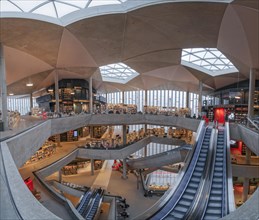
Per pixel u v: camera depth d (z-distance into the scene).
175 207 11.23
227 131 19.97
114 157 28.39
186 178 13.45
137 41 23.39
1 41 19.55
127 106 39.34
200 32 20.08
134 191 28.33
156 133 42.12
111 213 22.34
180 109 36.62
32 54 24.64
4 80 18.44
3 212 2.58
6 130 13.55
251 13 14.43
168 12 17.11
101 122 31.92
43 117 24.31
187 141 35.69
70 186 26.52
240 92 32.69
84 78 39.06
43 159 24.81
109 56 27.98
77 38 22.39
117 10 17.75
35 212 2.56
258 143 14.69
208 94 45.91
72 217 12.28
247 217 2.52
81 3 18.16
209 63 32.47
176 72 36.44
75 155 27.94
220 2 14.67
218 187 12.48
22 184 3.33
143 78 42.53
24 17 17.14
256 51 18.84
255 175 22.06
